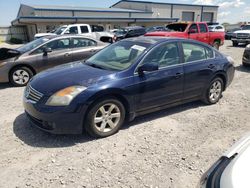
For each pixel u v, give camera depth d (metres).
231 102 5.88
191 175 3.17
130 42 4.90
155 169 3.28
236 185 1.63
